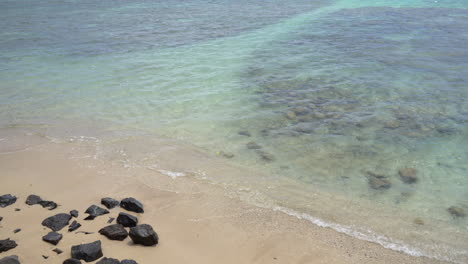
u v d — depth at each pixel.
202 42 21.62
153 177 8.44
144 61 18.00
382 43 20.70
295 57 18.36
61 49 20.42
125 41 22.05
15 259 5.27
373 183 8.38
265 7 34.47
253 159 9.37
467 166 8.99
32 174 8.40
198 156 9.48
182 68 16.84
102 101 13.13
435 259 6.12
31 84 14.92
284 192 8.00
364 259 6.07
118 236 6.11
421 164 9.10
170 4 37.22
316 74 15.72
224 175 8.62
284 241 6.45
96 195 7.62
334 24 26.30
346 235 6.66
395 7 32.94
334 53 18.92
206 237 6.46
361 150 9.76
